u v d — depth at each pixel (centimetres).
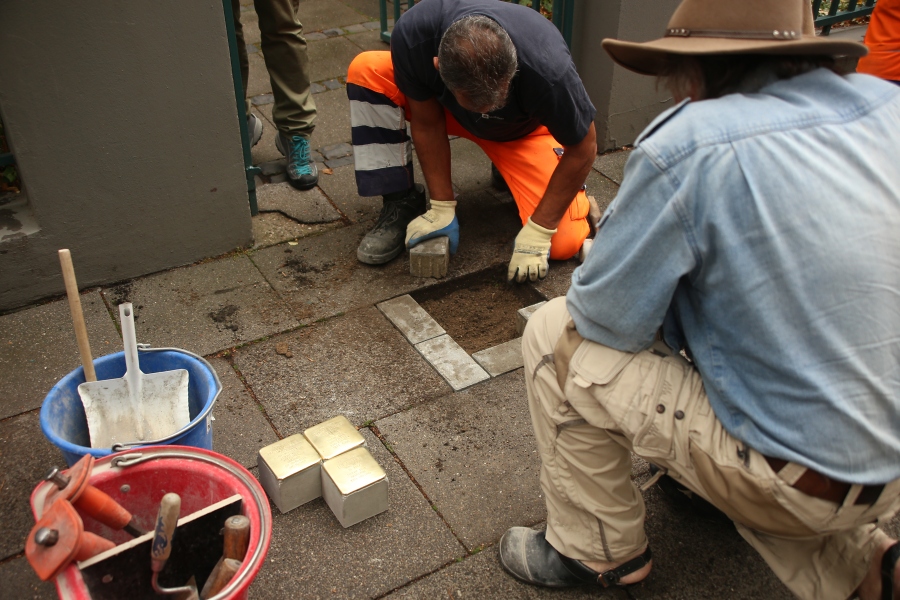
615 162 392
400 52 262
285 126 347
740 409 130
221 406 240
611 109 384
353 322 279
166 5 254
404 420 237
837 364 119
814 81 126
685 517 207
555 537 178
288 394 245
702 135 120
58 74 248
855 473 122
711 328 133
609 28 362
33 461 219
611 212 133
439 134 291
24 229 270
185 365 203
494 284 311
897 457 123
